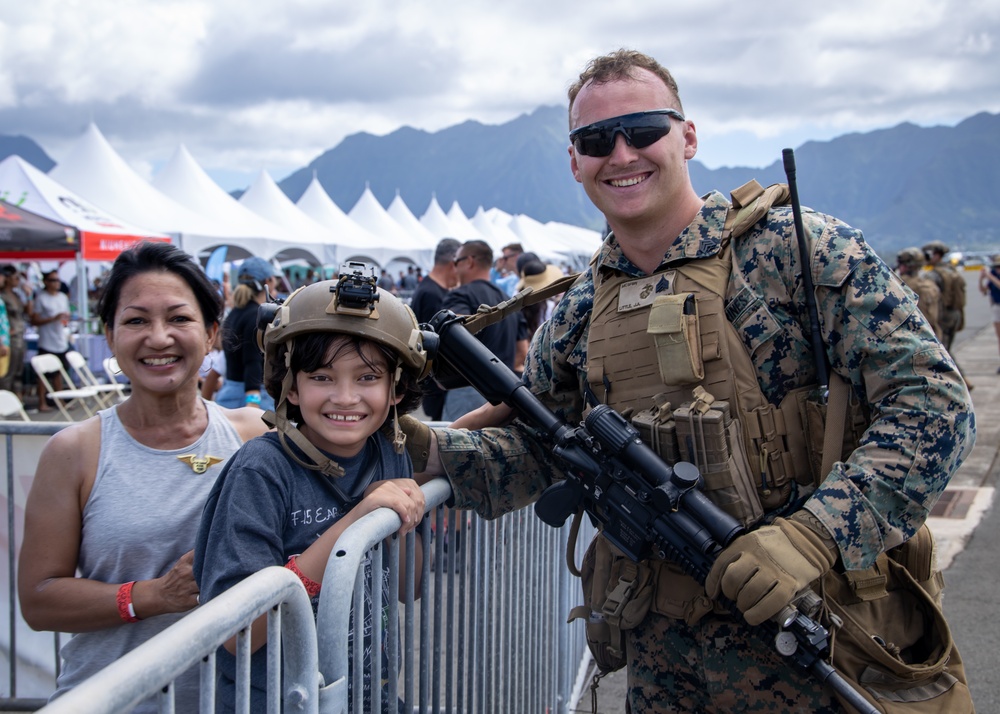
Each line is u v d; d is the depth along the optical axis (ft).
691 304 5.56
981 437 26.30
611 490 5.64
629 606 5.93
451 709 6.33
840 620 5.13
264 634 4.19
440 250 21.04
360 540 4.36
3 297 36.22
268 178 75.66
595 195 5.91
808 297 5.36
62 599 5.75
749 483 5.34
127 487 5.98
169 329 5.89
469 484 6.03
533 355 6.86
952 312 39.24
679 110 5.85
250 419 6.70
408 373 5.36
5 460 9.64
